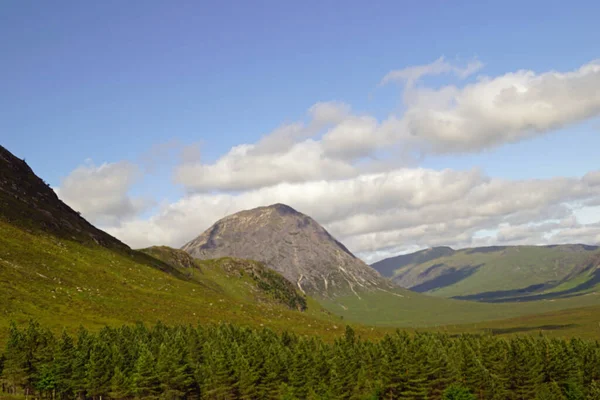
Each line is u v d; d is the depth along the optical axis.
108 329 159.62
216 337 169.88
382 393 151.88
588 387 156.50
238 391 146.38
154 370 137.12
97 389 132.62
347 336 198.50
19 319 171.12
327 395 143.12
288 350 161.12
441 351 161.75
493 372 162.50
